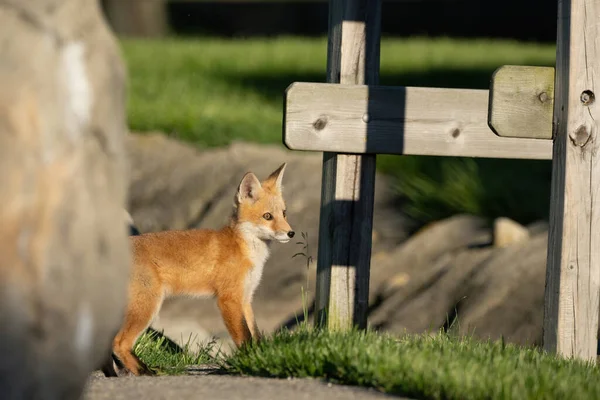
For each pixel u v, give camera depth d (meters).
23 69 5.44
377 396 7.33
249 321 11.84
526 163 24.25
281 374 8.25
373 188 11.05
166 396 7.17
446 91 10.95
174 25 70.06
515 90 9.74
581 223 9.56
